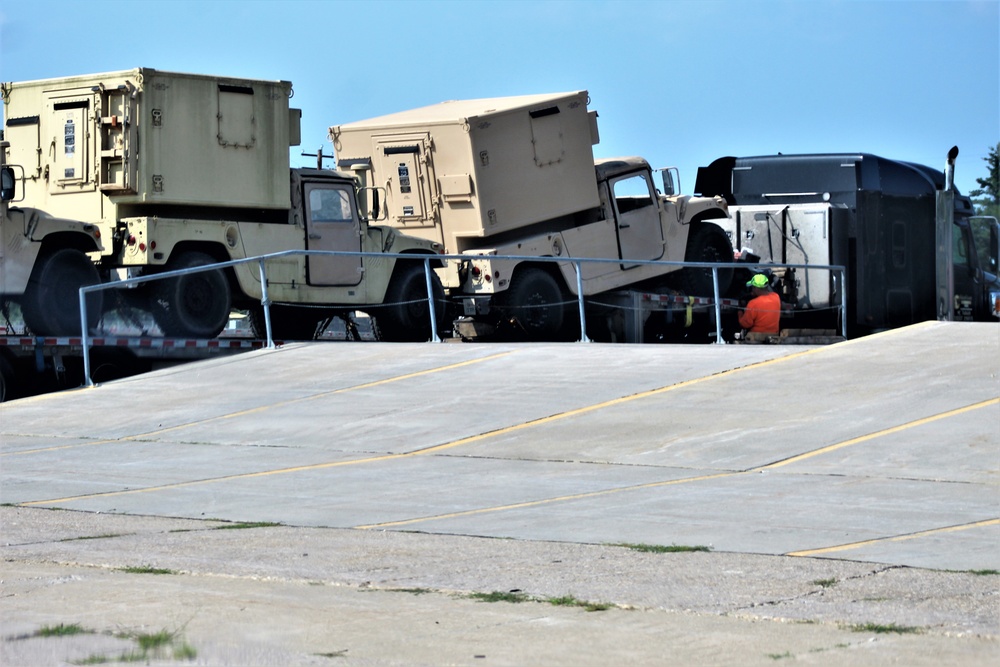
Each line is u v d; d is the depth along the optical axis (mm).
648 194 30672
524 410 17578
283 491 13328
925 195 32688
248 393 20094
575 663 6742
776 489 12789
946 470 13516
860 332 31719
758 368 19453
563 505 12188
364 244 26844
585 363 20672
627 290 30250
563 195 28984
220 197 24516
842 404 16797
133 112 23594
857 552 9789
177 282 23734
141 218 23344
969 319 33500
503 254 27969
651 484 13266
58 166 24281
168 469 14992
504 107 28422
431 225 28438
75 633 7320
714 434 15664
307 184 26000
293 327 27875
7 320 22688
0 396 21797
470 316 28734
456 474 14133
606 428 16297
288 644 7105
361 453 15703
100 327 23859
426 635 7344
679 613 7879
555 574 9070
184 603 8195
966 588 8492
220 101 24547
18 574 9227
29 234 21922
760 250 31844
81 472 14898
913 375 18203
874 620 7641
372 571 9242
